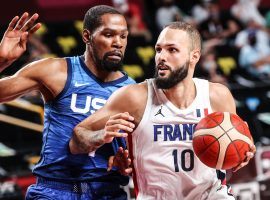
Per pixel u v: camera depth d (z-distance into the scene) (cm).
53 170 769
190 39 671
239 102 1794
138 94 682
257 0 2308
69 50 2005
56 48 1986
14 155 1494
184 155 671
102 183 776
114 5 2109
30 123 1581
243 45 2136
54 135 773
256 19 2253
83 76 782
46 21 2048
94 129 695
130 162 684
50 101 782
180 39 663
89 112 773
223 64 2106
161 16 2108
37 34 1800
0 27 1959
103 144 705
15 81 752
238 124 652
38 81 766
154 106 676
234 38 2192
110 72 791
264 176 1327
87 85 780
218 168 652
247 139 647
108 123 651
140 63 2017
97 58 771
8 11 1989
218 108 695
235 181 1307
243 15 2258
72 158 763
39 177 781
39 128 1578
